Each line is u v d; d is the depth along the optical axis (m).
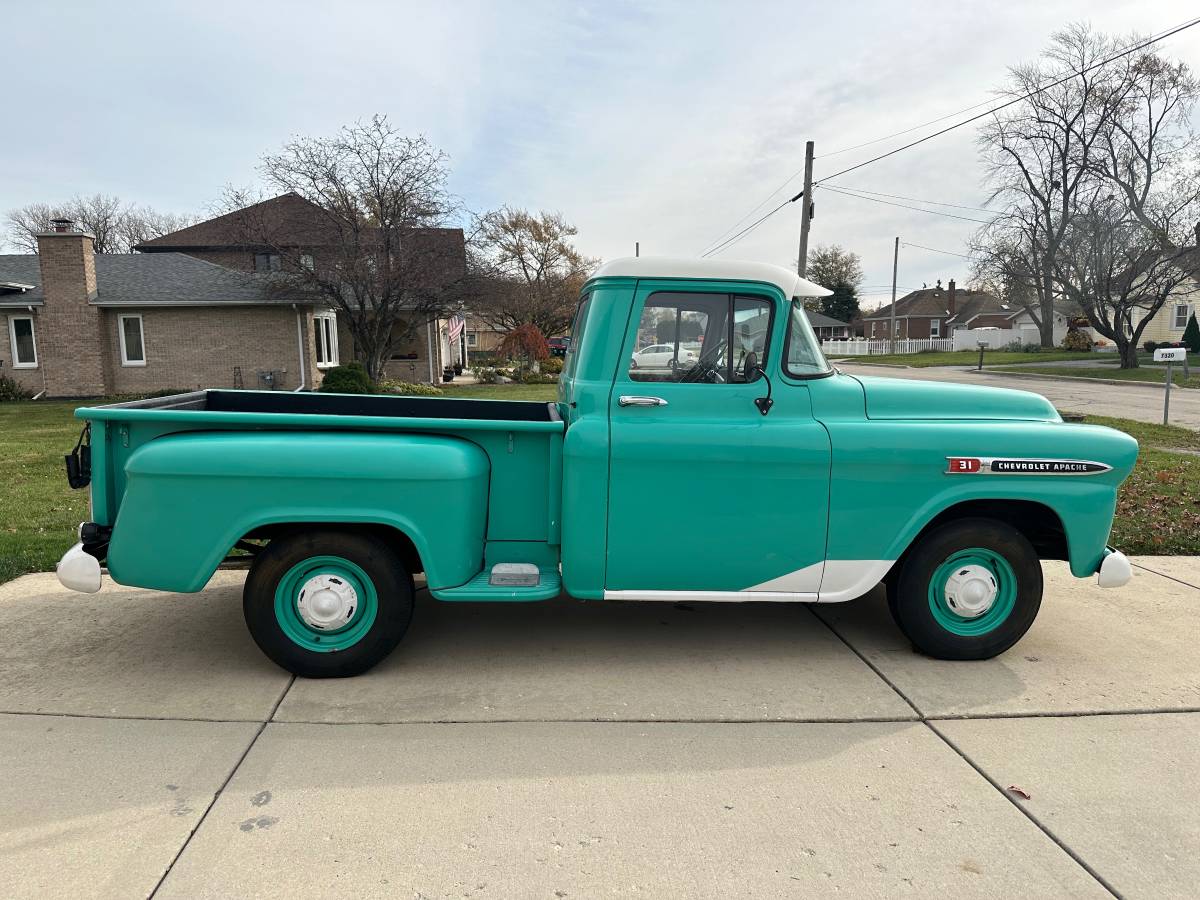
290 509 3.67
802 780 3.07
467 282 22.39
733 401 3.94
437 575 3.76
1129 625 4.78
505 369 32.12
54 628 4.61
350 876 2.49
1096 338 48.34
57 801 2.87
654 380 3.95
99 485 3.83
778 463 3.84
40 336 22.23
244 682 3.88
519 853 2.62
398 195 21.25
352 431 3.86
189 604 5.04
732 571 3.95
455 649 4.34
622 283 3.93
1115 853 2.66
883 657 4.27
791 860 2.60
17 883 2.43
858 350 61.94
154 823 2.74
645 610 5.00
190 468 3.61
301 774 3.06
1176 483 8.81
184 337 22.88
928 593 4.13
